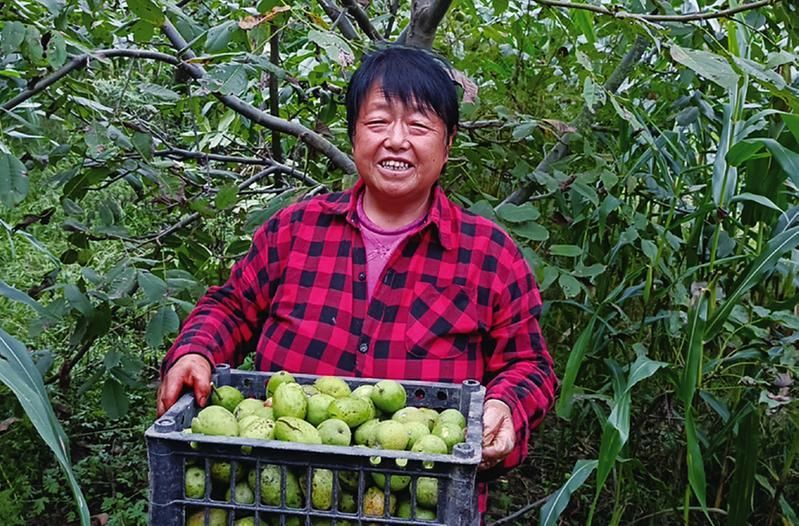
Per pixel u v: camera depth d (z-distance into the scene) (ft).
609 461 6.54
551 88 9.21
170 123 11.05
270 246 5.72
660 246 7.95
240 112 7.89
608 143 9.04
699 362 6.97
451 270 5.40
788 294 8.21
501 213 7.35
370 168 5.20
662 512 8.69
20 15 6.73
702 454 9.05
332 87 8.43
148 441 3.82
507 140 8.74
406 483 3.87
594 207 9.12
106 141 6.64
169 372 4.90
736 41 7.32
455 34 9.15
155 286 6.97
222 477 3.96
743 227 8.12
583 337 7.80
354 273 5.47
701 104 8.77
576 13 8.27
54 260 7.44
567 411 7.63
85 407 11.05
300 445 3.69
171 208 8.93
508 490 10.25
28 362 4.35
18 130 7.12
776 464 9.02
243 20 6.29
